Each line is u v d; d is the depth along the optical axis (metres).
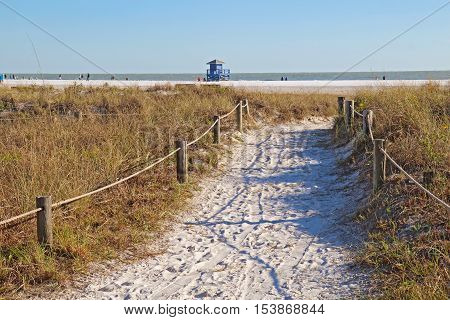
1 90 22.75
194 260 7.18
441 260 6.16
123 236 7.72
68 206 7.96
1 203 7.73
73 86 23.30
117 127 13.05
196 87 25.05
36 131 12.14
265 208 9.64
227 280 6.49
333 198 10.06
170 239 8.00
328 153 14.12
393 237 6.97
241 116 16.84
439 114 12.02
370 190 9.41
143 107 17.59
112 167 10.03
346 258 7.00
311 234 8.16
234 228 8.53
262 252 7.44
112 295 6.04
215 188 11.10
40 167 8.95
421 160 9.13
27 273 6.24
